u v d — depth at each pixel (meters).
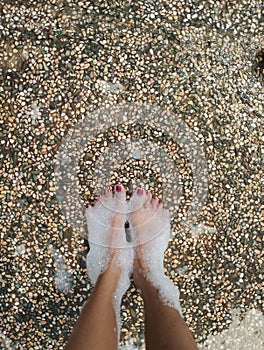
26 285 0.95
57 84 0.96
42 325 0.95
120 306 0.95
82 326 0.85
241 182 0.98
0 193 0.95
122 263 0.94
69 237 0.96
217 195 0.97
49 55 0.95
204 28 0.97
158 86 0.97
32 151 0.95
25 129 0.95
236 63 0.98
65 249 0.96
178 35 0.97
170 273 0.96
